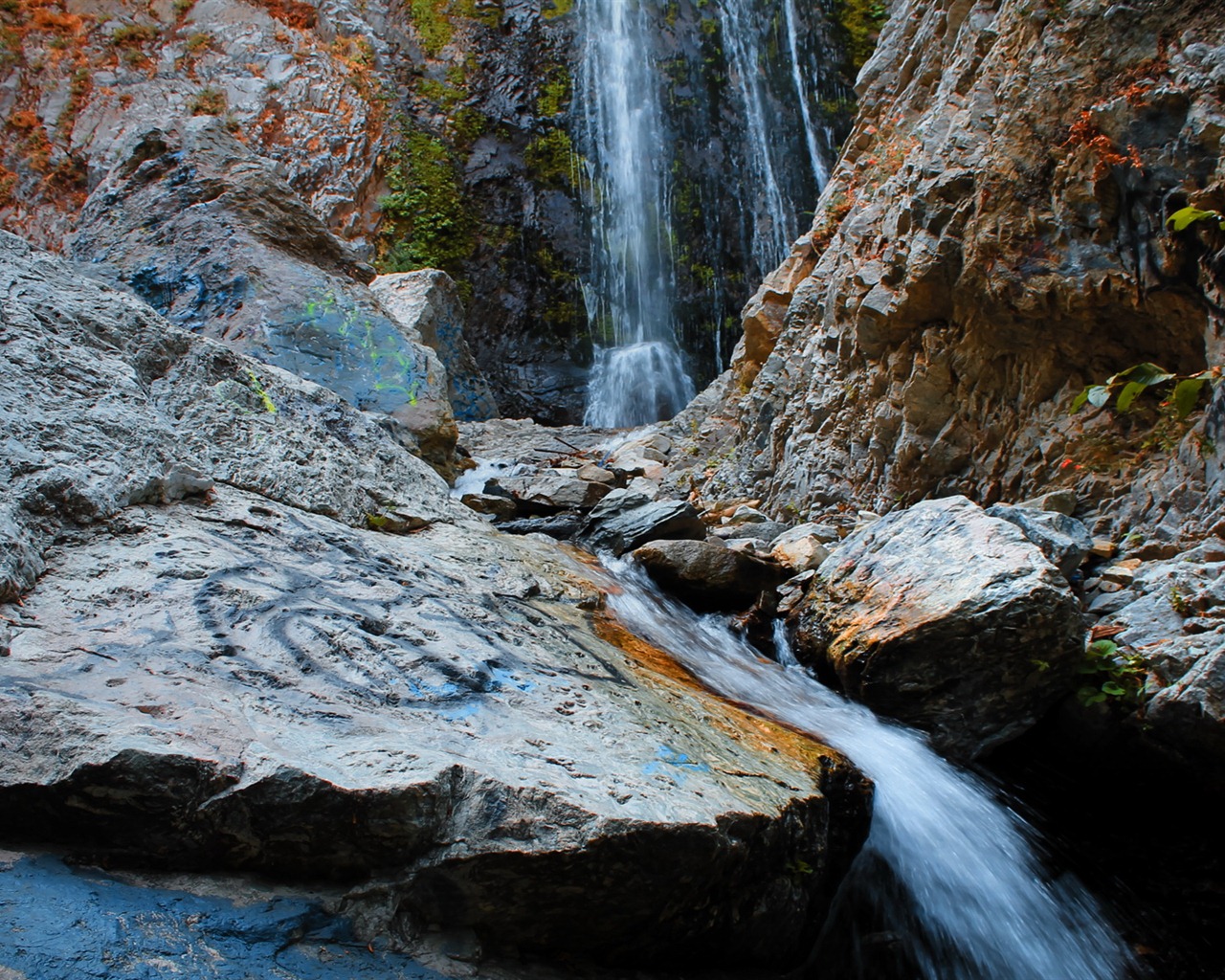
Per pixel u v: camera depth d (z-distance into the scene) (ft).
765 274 55.98
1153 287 15.67
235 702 7.77
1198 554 13.73
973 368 18.37
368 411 21.54
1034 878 11.90
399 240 51.78
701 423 31.81
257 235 24.22
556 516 20.57
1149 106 15.39
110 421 11.05
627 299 54.24
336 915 6.79
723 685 12.94
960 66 20.44
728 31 59.36
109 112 49.67
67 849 6.51
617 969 7.92
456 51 57.36
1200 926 12.07
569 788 7.57
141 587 9.23
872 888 10.81
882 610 13.65
